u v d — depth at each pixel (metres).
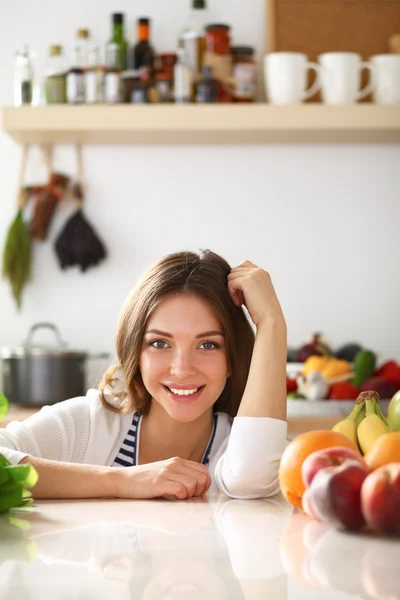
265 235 3.12
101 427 1.47
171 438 1.48
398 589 0.60
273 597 0.58
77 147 3.09
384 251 3.12
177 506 1.04
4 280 3.03
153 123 2.80
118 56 2.92
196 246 3.11
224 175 3.11
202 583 0.61
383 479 0.79
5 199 3.10
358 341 3.12
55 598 0.57
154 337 1.36
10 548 0.74
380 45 3.10
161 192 3.11
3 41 3.10
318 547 0.75
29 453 1.40
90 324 3.09
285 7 3.08
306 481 0.88
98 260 3.06
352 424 1.08
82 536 0.80
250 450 1.21
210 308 1.37
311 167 3.11
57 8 3.09
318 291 3.12
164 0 3.07
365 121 2.79
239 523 0.89
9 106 2.80
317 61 3.09
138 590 0.59
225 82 2.85
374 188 3.12
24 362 2.78
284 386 1.32
